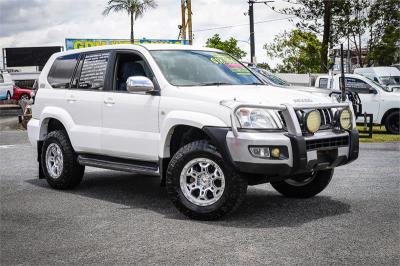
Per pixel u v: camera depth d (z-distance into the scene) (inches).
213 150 246.8
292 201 292.7
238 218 254.4
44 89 353.1
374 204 279.1
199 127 250.8
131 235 227.3
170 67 285.6
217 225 242.1
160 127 273.4
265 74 590.6
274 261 189.5
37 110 355.3
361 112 676.7
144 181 367.2
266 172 238.4
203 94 257.9
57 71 349.1
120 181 367.6
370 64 1493.6
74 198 310.2
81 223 249.8
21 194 323.9
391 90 751.7
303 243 210.4
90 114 313.3
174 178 254.4
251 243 212.1
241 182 243.8
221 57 312.7
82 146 317.7
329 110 262.1
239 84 290.0
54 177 337.4
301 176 293.1
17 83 2020.2
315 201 290.4
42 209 281.1
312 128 245.6
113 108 298.7
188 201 253.0
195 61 297.0
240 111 242.5
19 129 970.7
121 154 296.8
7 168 436.5
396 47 1438.2
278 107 242.7
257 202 291.3
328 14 1362.0
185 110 260.7
